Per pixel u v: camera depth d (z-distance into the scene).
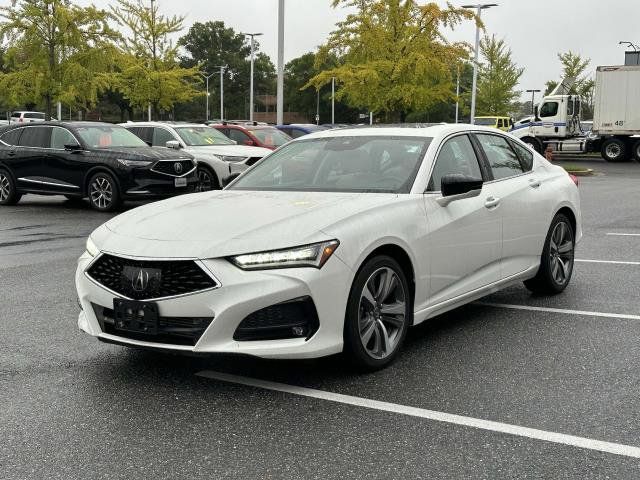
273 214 4.43
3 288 7.11
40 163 14.25
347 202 4.64
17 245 9.76
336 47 23.73
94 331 4.40
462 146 5.67
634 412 3.92
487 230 5.52
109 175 13.53
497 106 50.56
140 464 3.33
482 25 22.95
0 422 3.82
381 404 4.05
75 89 25.66
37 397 4.17
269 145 17.77
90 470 3.28
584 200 16.45
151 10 33.06
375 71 22.73
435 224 4.96
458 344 5.21
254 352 3.98
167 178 13.62
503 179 5.96
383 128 5.78
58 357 4.91
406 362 4.80
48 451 3.47
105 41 26.12
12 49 25.00
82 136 14.03
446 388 4.30
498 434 3.64
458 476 3.20
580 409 3.97
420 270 4.84
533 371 4.61
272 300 4.00
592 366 4.70
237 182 5.62
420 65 22.20
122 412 3.95
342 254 4.22
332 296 4.18
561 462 3.33
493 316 6.02
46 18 25.05
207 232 4.21
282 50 23.78
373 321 4.55
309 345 4.12
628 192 18.73
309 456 3.41
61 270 8.02
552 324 5.75
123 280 4.18
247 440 3.59
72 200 15.91
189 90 33.81
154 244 4.18
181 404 4.07
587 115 55.09
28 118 53.31
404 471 3.25
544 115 36.72
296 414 3.92
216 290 3.97
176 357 4.92
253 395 4.20
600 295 6.74
